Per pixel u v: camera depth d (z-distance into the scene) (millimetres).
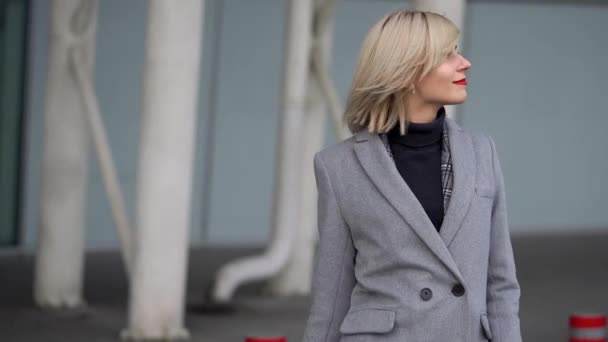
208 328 11906
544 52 20406
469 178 3898
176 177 10992
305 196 14352
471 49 19891
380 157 3965
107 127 17469
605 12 20688
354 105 3996
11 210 17047
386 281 3949
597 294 14742
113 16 17312
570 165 20906
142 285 11117
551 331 12219
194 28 10797
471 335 3848
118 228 11945
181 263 11203
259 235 19016
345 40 19016
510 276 3971
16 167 17000
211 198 18641
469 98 19953
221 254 17719
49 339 11133
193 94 10930
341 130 13461
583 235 20578
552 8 20359
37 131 17016
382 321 3898
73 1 12367
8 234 17062
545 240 19781
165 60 10773
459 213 3861
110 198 11992
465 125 19984
